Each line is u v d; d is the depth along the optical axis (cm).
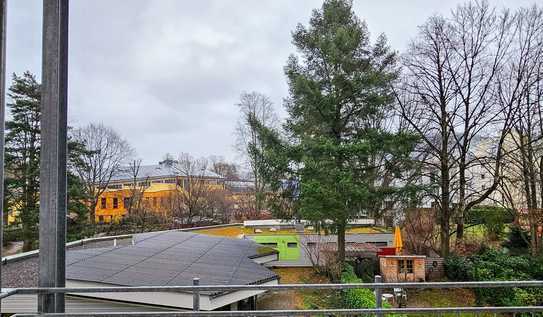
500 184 1582
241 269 927
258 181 2545
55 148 298
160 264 888
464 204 1634
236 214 3172
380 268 1420
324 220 1334
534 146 1541
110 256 938
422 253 1652
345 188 1270
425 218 1719
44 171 295
